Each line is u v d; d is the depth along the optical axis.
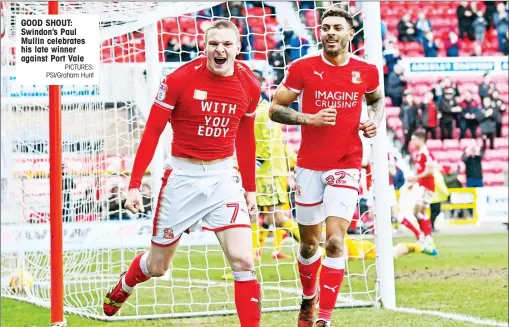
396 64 27.86
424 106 27.80
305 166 9.53
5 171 16.19
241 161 8.64
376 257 12.27
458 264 17.67
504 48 29.31
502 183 27.98
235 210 8.18
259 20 25.45
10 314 12.34
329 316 9.16
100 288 14.43
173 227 8.36
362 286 14.56
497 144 28.02
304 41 24.92
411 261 18.36
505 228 26.31
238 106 8.18
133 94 16.36
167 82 8.02
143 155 8.13
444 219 26.53
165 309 12.35
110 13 13.07
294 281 14.86
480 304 12.23
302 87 9.38
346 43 9.27
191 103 8.06
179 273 16.97
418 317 11.02
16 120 15.37
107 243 15.05
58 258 8.45
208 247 21.31
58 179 8.44
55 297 8.46
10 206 16.42
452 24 29.12
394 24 28.80
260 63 23.62
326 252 9.23
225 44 7.92
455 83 28.09
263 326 10.58
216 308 12.35
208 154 8.23
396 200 26.86
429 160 19.06
